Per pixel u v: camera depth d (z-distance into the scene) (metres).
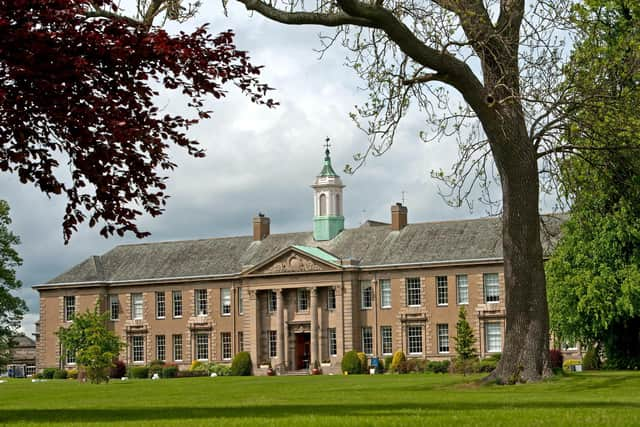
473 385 38.25
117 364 98.25
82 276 104.31
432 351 88.38
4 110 22.92
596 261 60.47
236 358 94.19
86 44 23.00
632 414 21.33
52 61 22.38
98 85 23.70
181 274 100.44
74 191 24.94
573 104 37.12
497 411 23.02
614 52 39.97
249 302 95.31
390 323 90.25
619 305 58.91
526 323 37.88
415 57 34.34
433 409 24.94
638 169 38.88
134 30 23.92
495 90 35.81
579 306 60.00
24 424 21.73
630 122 37.12
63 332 76.06
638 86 39.97
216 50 24.56
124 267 104.75
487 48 34.34
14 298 80.94
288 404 29.53
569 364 79.56
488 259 86.38
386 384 46.09
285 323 93.56
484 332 86.38
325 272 91.69
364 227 96.88
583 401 28.59
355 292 91.12
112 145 23.86
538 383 37.16
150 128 24.47
